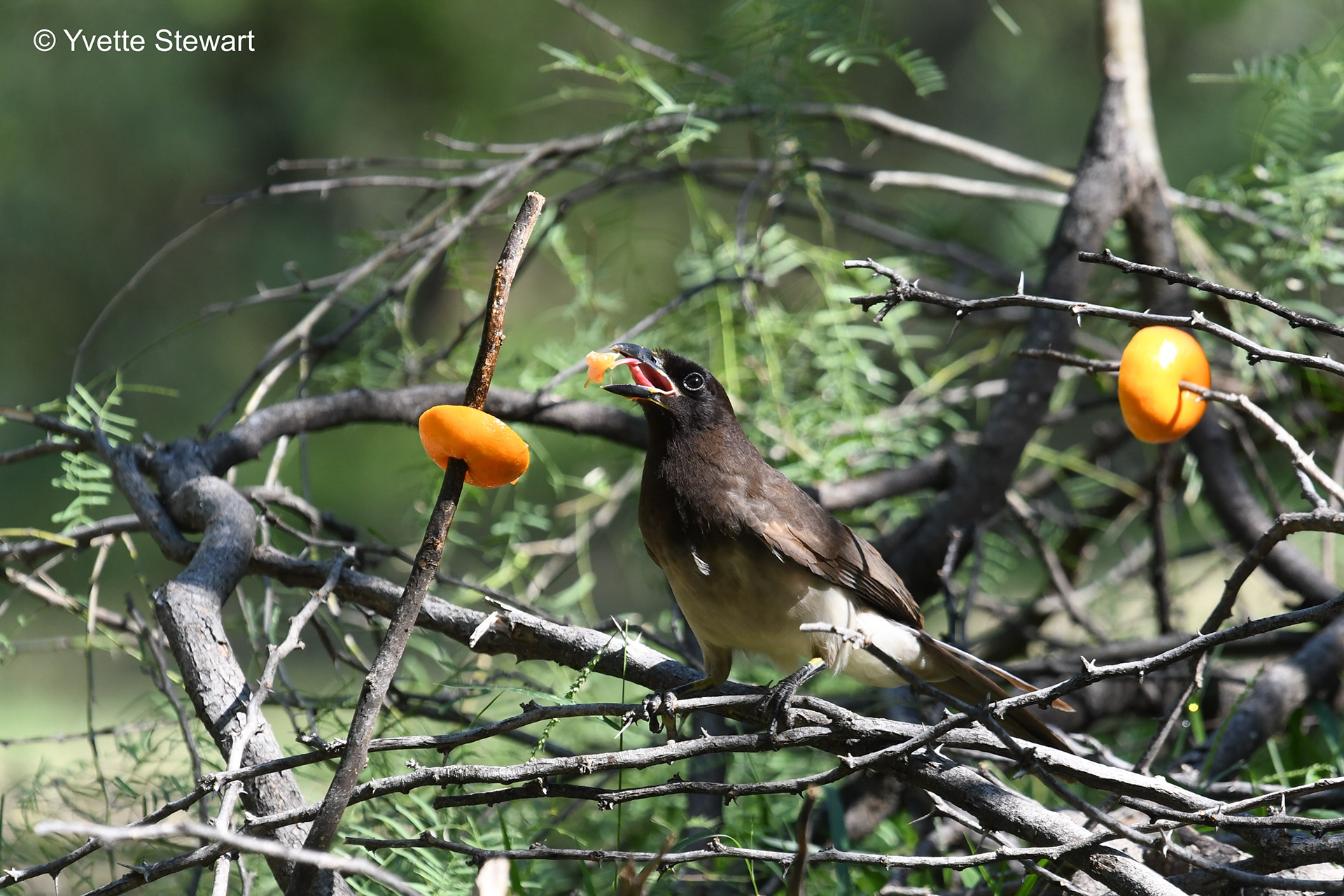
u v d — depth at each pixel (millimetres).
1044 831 5121
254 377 8477
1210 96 18406
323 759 4828
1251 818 4688
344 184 9477
